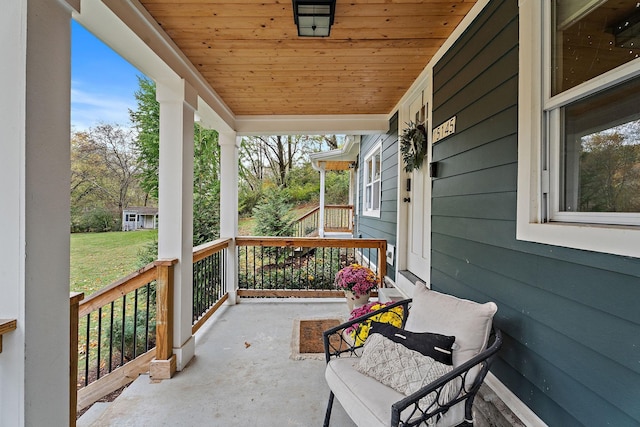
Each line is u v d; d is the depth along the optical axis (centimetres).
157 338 243
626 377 105
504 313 172
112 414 198
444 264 254
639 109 107
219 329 341
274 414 198
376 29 231
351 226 955
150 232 562
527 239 152
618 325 107
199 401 211
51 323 125
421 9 208
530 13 151
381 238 511
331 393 183
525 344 154
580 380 122
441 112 260
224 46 252
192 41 245
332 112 429
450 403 136
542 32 147
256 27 226
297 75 309
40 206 120
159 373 239
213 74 305
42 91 121
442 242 258
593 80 122
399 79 322
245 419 194
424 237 329
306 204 1644
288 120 440
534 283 148
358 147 818
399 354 159
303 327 347
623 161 113
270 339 314
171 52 241
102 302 247
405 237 386
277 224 721
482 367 141
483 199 194
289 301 442
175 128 255
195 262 322
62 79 130
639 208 108
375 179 606
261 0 195
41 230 121
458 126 228
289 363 264
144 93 504
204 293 359
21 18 114
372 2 199
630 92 110
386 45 255
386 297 345
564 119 140
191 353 272
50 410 125
